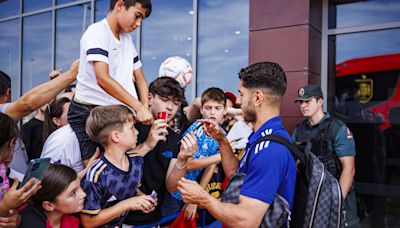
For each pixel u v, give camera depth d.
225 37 4.68
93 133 1.57
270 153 1.33
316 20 3.77
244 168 1.44
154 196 1.72
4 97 1.85
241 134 2.30
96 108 1.59
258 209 1.29
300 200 1.44
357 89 3.79
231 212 1.30
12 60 7.73
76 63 1.81
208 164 2.06
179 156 1.80
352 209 2.72
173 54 5.14
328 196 1.41
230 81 4.64
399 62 3.56
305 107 2.86
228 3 4.64
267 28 3.74
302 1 3.56
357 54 3.79
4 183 1.51
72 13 6.50
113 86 1.62
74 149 1.80
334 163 2.61
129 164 1.63
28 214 1.45
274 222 1.35
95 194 1.51
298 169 1.48
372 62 3.71
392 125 3.60
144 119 1.62
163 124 1.75
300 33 3.58
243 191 1.33
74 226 1.54
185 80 2.70
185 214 2.13
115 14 1.71
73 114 1.82
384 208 3.61
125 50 1.85
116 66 1.79
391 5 3.58
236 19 4.58
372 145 3.70
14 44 7.67
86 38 1.70
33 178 1.32
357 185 3.76
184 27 5.02
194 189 1.35
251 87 1.47
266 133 1.42
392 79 3.60
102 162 1.56
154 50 5.34
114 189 1.54
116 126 1.53
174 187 1.84
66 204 1.44
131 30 1.75
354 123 3.80
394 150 3.58
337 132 2.67
